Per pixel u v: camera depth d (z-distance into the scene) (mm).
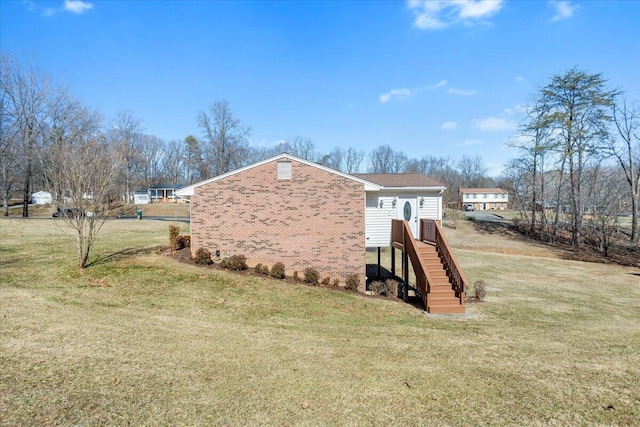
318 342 8367
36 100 34094
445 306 12141
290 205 15211
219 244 15172
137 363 6465
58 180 13930
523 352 8289
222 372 6402
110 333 7832
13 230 21406
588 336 9812
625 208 33094
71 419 4684
